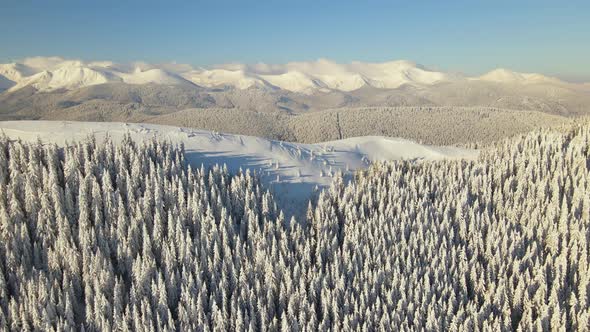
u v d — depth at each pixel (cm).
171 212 7288
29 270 6294
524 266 7081
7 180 7275
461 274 6900
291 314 5906
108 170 7762
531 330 5881
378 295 6494
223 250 6900
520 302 6344
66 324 5350
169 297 6091
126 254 6519
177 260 6694
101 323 5538
